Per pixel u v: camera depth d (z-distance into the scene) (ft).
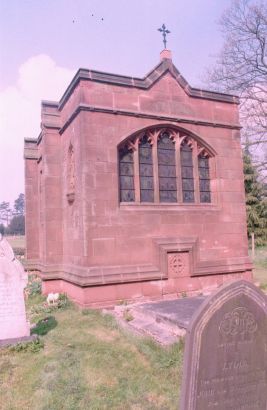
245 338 12.44
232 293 12.39
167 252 35.06
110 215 32.89
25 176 54.39
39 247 51.88
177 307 27.99
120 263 32.78
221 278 38.01
